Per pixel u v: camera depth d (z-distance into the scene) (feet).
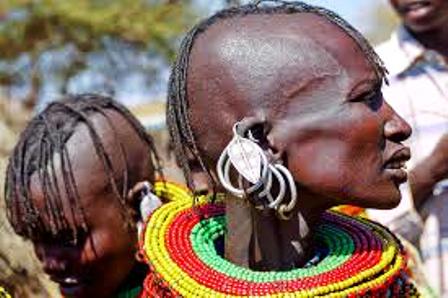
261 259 4.93
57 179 6.15
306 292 4.54
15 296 7.21
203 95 4.84
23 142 6.31
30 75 37.01
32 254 7.30
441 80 8.99
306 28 4.77
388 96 9.09
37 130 6.31
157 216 5.26
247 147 4.63
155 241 5.06
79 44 36.81
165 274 4.82
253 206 4.81
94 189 6.19
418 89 9.01
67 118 6.35
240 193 4.69
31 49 36.88
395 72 9.11
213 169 4.98
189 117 4.91
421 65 9.05
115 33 36.60
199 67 4.86
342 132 4.65
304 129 4.66
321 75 4.67
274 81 4.69
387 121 4.74
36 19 36.45
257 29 4.81
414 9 8.93
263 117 4.69
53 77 37.17
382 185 4.72
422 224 8.26
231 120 4.76
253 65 4.73
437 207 8.38
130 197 6.33
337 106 4.66
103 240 6.18
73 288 6.27
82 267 6.22
